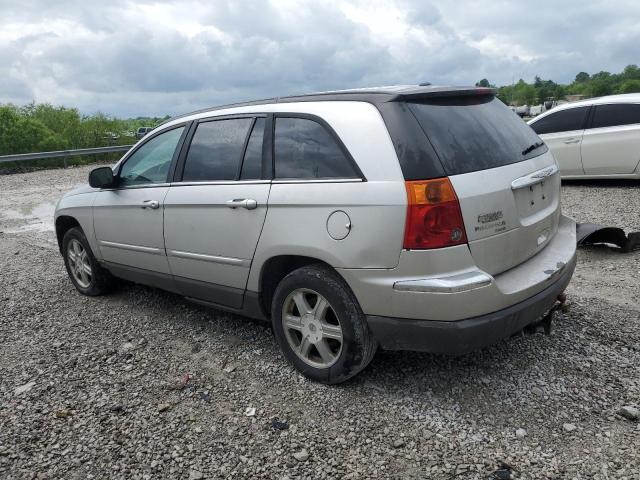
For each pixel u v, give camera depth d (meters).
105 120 28.86
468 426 3.19
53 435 3.35
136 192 4.79
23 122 24.98
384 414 3.35
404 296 3.15
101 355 4.36
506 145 3.60
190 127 4.50
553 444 3.00
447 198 3.08
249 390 3.71
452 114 3.48
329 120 3.52
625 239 6.26
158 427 3.37
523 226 3.48
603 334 4.18
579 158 10.60
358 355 3.45
